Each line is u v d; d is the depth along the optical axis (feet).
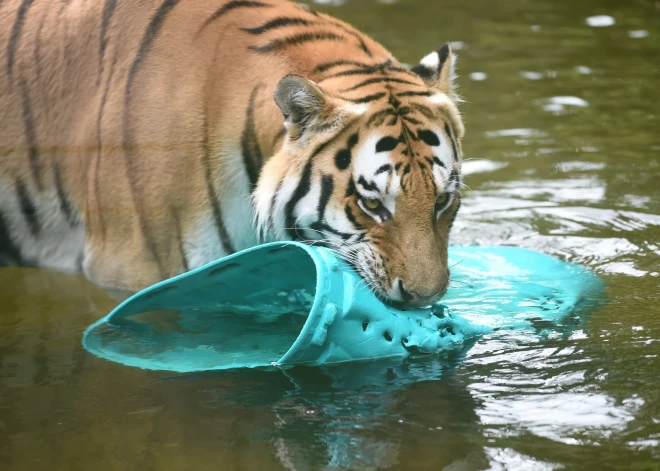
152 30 31.35
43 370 25.93
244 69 29.91
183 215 30.25
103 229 32.30
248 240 30.53
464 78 56.13
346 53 29.91
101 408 23.49
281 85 26.78
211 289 28.35
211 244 30.32
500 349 26.37
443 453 20.97
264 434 21.94
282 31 30.42
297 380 24.73
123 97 31.22
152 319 29.37
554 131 47.78
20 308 30.96
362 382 24.57
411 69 30.66
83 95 32.50
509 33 66.08
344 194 26.99
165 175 30.22
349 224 26.94
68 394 24.35
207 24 30.83
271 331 28.22
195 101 30.09
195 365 25.95
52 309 30.83
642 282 31.22
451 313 27.48
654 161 43.60
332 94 27.84
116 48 31.94
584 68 58.08
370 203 26.61
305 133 27.45
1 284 33.24
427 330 26.40
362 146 26.84
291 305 30.01
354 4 73.51
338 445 21.39
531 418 22.45
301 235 28.04
